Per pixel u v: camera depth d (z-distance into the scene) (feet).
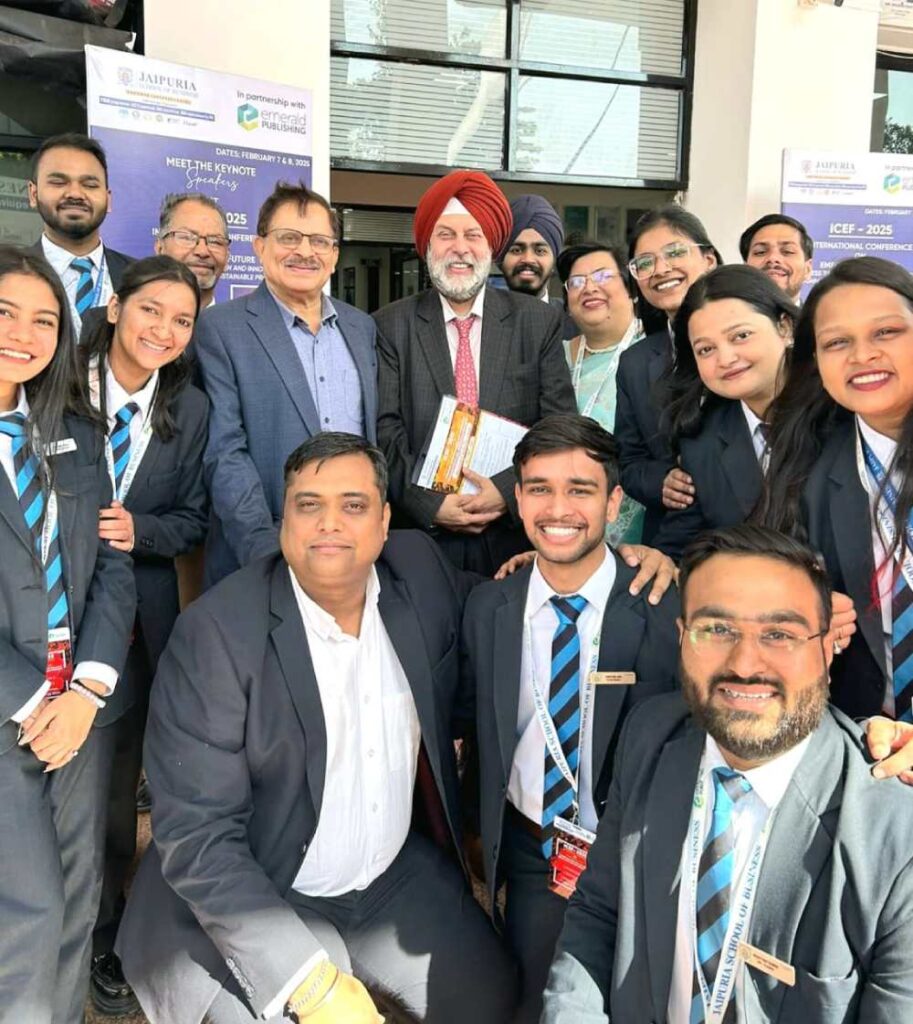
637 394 9.56
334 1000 5.66
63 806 6.76
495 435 9.32
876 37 20.03
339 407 9.33
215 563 9.20
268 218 9.04
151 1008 6.17
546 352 10.15
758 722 4.63
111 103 12.94
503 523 9.75
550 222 13.93
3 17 12.98
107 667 6.72
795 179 18.60
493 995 6.60
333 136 18.71
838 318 5.24
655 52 20.65
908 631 5.43
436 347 9.81
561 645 6.87
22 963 6.12
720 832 4.86
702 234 10.12
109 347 8.09
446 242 9.69
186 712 6.20
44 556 6.51
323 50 16.12
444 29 19.04
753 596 4.66
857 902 4.43
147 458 8.27
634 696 6.71
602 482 6.63
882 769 4.61
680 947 5.00
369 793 6.57
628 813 5.28
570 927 5.60
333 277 24.73
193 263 11.68
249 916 5.70
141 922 6.39
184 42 15.19
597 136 20.65
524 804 7.06
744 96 19.45
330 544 6.13
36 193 11.05
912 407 5.30
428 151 19.49
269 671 6.31
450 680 7.22
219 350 8.91
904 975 4.36
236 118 14.23
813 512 5.97
